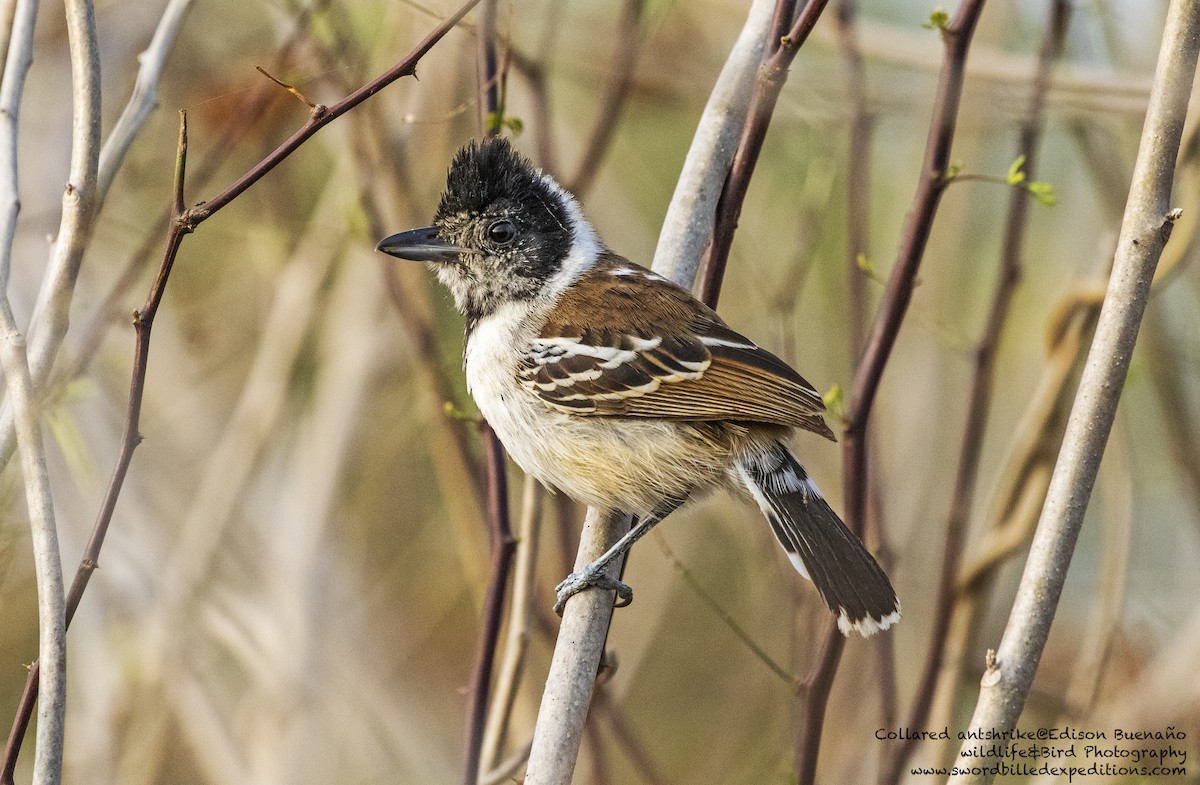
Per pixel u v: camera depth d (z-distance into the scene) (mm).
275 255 12219
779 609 11891
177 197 6230
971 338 12391
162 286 6324
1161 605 12055
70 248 6738
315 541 11359
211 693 11609
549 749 6965
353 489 13281
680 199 8469
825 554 7910
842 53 10555
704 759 12734
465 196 9031
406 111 10742
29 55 7449
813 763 8422
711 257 8398
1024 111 10367
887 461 11789
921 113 11391
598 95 12328
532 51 12070
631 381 8289
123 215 12055
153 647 10734
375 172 10398
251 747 10992
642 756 9898
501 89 9227
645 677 13156
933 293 11766
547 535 11609
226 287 12852
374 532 13367
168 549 11703
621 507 8555
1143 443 13102
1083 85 10383
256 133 11477
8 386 6406
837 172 11805
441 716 13008
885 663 9430
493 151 9055
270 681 10688
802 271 10758
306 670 10828
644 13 12156
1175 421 10875
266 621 11000
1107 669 10492
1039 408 9414
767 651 12000
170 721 11391
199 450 12297
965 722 11695
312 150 13117
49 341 6652
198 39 11133
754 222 12977
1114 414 6230
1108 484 9961
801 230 11195
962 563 10648
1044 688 11336
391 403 13312
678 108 12680
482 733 8492
